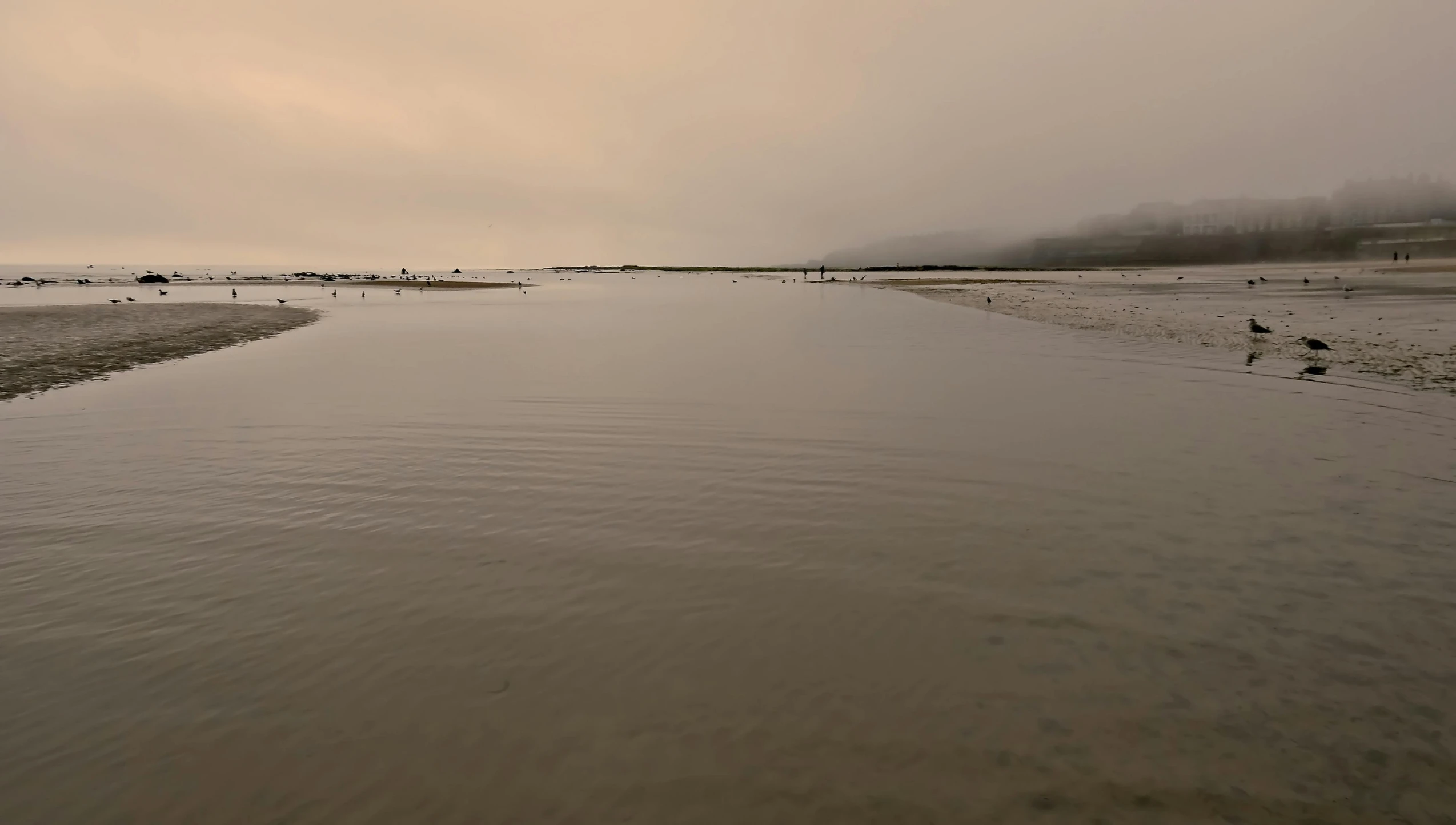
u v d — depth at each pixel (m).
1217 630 6.14
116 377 19.80
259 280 116.88
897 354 23.45
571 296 72.50
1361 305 36.75
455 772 4.62
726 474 10.70
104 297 63.28
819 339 28.61
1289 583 6.96
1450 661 5.66
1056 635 6.10
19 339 27.22
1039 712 5.14
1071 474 10.38
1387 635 6.04
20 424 14.18
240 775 4.63
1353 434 12.24
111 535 8.56
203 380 19.28
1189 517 8.65
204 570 7.59
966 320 35.94
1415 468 10.33
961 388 17.03
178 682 5.61
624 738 4.91
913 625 6.30
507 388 17.75
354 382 18.80
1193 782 4.50
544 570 7.50
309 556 7.93
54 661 5.93
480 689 5.47
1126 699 5.27
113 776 4.64
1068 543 7.96
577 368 21.16
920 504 9.30
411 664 5.80
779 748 4.80
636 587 7.07
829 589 6.97
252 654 5.99
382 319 41.03
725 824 4.18
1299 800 4.35
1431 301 37.56
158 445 12.62
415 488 10.23
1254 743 4.83
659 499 9.63
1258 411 14.06
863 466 10.94
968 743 4.84
